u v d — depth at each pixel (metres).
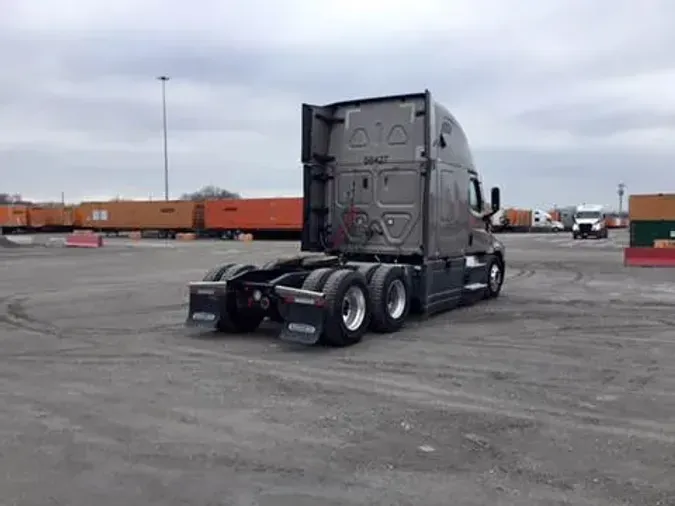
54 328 10.62
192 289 9.98
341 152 11.94
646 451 4.99
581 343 9.23
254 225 54.47
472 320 11.27
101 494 4.23
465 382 7.08
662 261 23.44
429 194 10.93
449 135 11.78
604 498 4.16
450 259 11.94
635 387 6.85
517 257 28.91
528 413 5.96
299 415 5.91
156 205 59.88
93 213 64.19
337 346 9.02
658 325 10.71
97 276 20.00
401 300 10.35
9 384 7.03
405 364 7.96
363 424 5.65
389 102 11.45
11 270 22.48
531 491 4.27
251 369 7.71
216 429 5.52
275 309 9.53
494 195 13.88
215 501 4.12
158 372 7.56
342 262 10.80
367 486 4.35
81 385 6.98
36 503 4.09
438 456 4.89
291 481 4.43
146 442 5.20
